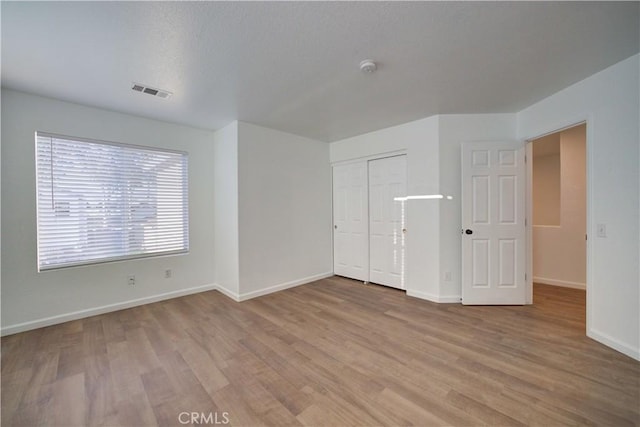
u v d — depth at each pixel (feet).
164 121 11.55
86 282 9.79
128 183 10.77
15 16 5.19
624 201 6.98
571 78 7.93
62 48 6.32
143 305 10.93
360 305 10.78
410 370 6.39
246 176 11.69
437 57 6.83
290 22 5.49
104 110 10.13
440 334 8.18
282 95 8.99
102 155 10.18
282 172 13.07
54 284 9.18
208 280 12.90
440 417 4.97
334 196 15.56
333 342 7.77
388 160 13.16
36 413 5.16
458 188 10.91
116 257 10.47
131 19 5.35
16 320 8.52
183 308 10.56
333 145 15.24
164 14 5.23
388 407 5.23
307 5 5.03
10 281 8.46
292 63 7.05
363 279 14.17
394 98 9.30
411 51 6.56
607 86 7.34
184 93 8.79
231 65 7.13
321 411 5.15
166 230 11.75
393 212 13.03
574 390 5.60
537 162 16.34
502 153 10.42
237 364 6.72
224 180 12.35
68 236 9.50
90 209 9.93
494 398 5.43
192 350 7.39
